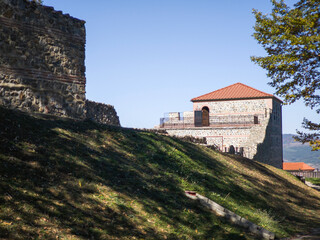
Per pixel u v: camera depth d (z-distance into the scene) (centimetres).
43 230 741
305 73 1756
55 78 1612
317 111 1847
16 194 813
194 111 4544
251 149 3444
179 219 1101
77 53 1731
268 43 1775
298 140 1952
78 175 1055
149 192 1190
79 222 833
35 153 1048
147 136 1825
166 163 1581
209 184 1593
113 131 1638
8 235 675
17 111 1327
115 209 973
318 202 2389
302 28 1686
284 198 2062
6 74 1424
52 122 1379
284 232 1375
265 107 4506
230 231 1170
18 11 1478
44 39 1577
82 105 1738
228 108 4725
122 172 1247
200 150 2203
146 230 945
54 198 880
